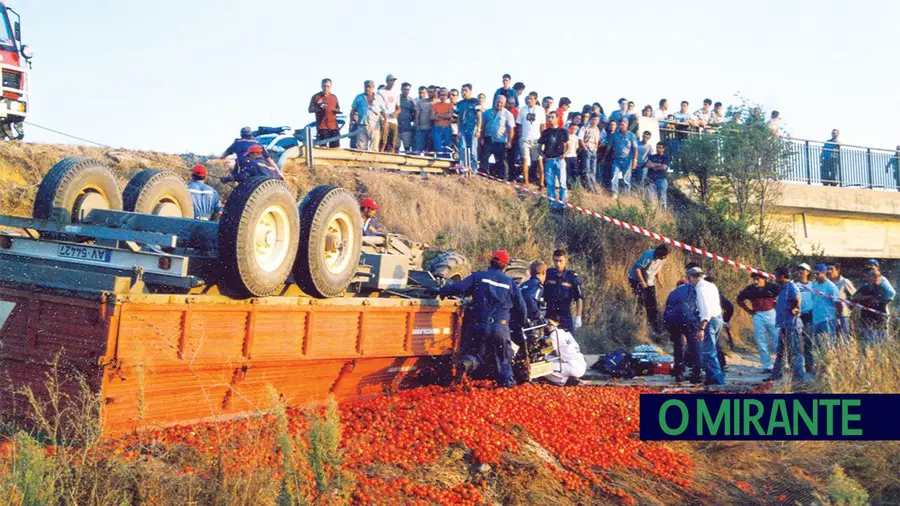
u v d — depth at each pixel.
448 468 7.30
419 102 19.34
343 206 8.38
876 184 25.47
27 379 6.71
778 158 20.94
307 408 8.10
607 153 20.58
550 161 18.88
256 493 5.82
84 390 6.31
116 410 6.62
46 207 7.77
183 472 6.06
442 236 15.47
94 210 7.94
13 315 6.75
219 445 5.95
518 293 10.16
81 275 6.64
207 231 7.48
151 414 6.91
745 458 9.19
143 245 7.21
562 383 11.00
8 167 13.18
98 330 6.42
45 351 6.61
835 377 10.82
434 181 18.34
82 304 6.48
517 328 10.48
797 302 12.41
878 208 24.23
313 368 8.24
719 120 24.28
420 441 7.61
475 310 9.95
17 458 5.55
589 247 17.59
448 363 9.98
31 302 6.66
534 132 19.78
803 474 8.95
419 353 9.45
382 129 18.84
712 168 21.02
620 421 9.52
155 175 9.11
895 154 26.05
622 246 17.53
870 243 24.69
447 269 11.88
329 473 6.01
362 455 7.07
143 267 6.89
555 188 18.84
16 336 6.74
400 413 8.15
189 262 6.99
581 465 8.12
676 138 23.00
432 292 10.16
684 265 17.94
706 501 8.10
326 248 8.24
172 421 7.09
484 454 7.56
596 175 20.88
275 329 7.75
